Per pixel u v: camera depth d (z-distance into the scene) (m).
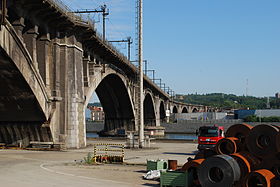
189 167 16.34
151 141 55.72
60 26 37.25
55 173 19.80
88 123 146.00
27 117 36.56
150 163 20.69
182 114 167.75
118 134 80.44
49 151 35.41
